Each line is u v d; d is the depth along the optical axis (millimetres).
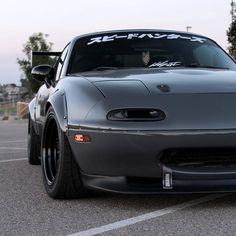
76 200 4297
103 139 3703
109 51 5160
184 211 3846
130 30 5566
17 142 10359
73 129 3908
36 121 6082
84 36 5496
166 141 3604
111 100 3803
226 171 3697
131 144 3635
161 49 5219
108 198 4312
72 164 4094
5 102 47062
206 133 3598
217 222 3531
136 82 4074
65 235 3340
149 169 3680
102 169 3809
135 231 3375
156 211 3867
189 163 3709
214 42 5742
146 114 3676
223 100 3758
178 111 3670
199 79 4129
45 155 4625
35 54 6883
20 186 5090
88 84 4152
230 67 5145
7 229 3523
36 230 3477
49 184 4457
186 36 5578
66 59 5184
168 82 4035
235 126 3625
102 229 3445
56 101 4320
